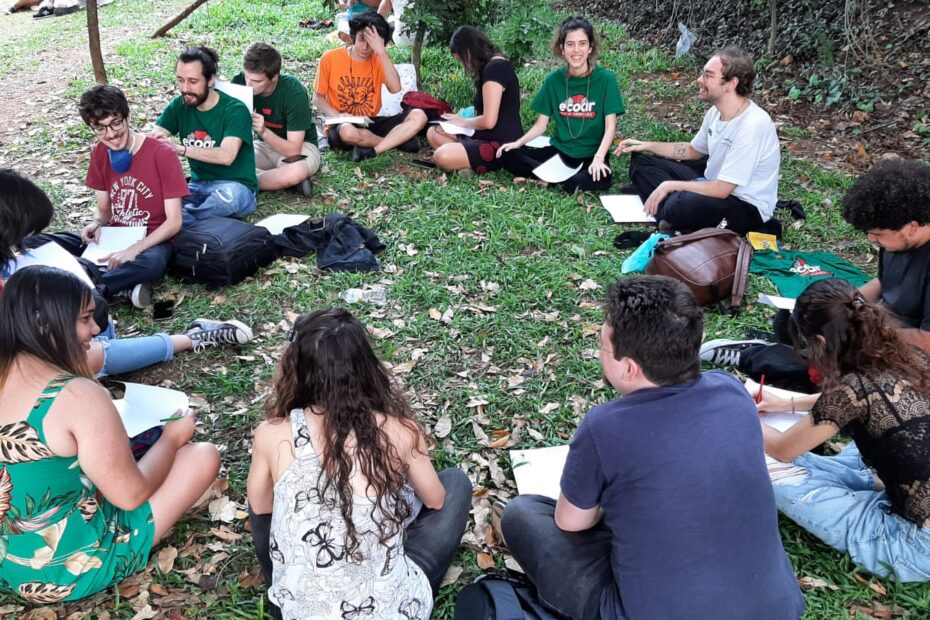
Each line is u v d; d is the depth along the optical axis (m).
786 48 7.94
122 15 11.20
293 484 2.02
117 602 2.52
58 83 7.83
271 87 5.30
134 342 3.59
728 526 1.88
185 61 4.67
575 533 2.27
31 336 2.17
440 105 6.20
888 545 2.48
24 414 2.17
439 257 4.65
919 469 2.31
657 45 9.20
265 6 11.04
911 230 3.00
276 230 4.82
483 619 2.16
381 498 2.04
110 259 4.04
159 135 4.73
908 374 2.33
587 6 10.86
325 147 6.21
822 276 4.39
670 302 1.95
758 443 1.96
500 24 7.59
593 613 2.09
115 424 2.27
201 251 4.28
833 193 5.47
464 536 2.81
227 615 2.51
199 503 2.96
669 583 1.88
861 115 6.78
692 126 6.74
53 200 5.29
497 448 3.23
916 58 7.33
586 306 4.18
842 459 2.88
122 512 2.50
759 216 4.72
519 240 4.78
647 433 1.91
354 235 4.68
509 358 3.78
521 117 6.80
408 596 2.14
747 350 3.62
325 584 2.02
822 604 2.51
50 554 2.34
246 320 4.08
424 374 3.67
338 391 2.03
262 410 3.44
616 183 5.69
